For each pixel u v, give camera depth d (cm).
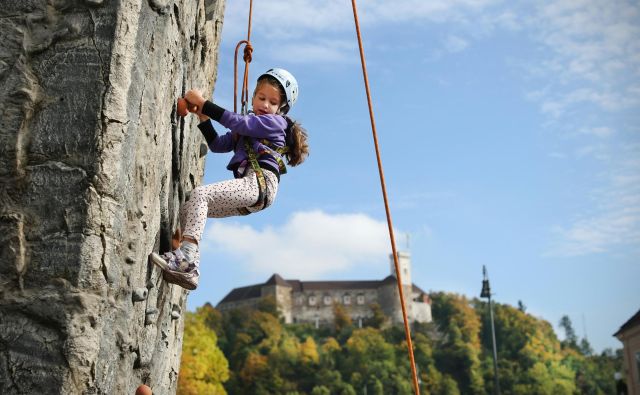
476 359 14450
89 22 402
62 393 357
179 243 527
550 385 13725
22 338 363
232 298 18662
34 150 384
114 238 386
